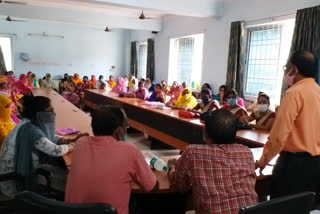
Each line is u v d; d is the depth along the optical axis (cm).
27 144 164
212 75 586
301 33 379
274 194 142
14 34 848
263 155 136
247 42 503
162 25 794
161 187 129
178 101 443
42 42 893
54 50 915
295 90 127
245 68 511
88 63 977
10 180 166
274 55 455
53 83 827
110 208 86
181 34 700
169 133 363
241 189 110
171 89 630
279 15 427
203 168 111
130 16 759
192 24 650
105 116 116
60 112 336
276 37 450
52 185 165
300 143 129
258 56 486
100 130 115
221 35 554
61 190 160
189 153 115
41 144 165
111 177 104
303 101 125
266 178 149
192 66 692
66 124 267
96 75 998
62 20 693
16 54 862
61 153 169
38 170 165
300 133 129
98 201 103
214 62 577
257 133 260
